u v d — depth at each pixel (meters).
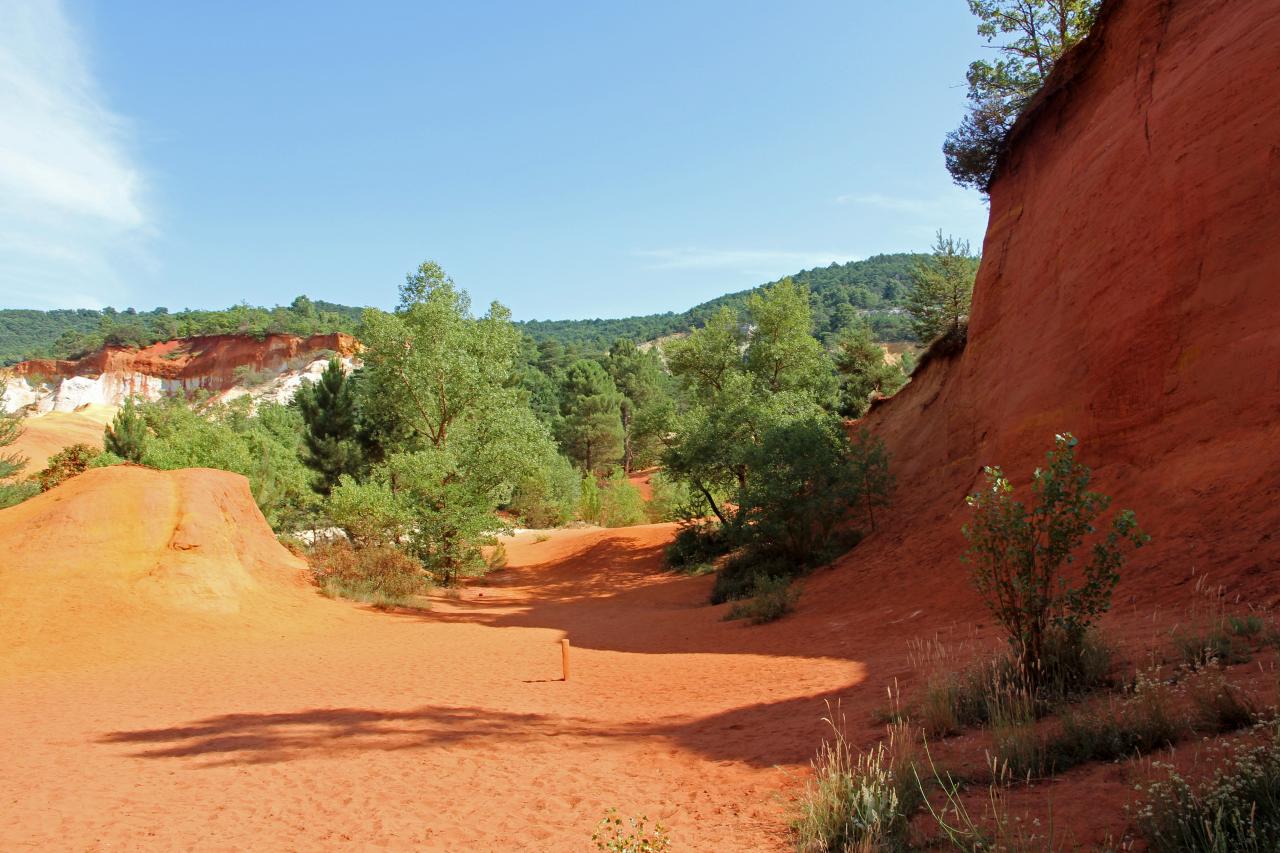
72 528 18.69
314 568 24.48
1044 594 6.24
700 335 40.19
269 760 7.12
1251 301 10.66
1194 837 2.97
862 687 8.20
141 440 37.91
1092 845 3.22
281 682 12.07
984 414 18.62
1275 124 10.91
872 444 22.11
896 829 3.83
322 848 4.70
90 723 9.15
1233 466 9.91
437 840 4.77
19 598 16.42
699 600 23.61
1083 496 6.31
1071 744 4.61
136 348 142.38
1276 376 9.94
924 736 5.43
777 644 13.16
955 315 36.50
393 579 24.95
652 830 4.62
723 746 6.68
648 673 11.88
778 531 21.30
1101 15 16.61
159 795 6.00
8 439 34.06
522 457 32.75
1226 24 12.63
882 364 53.28
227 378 134.62
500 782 6.09
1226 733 4.19
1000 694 5.76
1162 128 13.22
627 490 58.09
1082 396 13.51
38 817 5.46
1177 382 11.55
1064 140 17.81
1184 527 9.73
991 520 6.52
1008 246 19.80
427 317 35.72
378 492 29.30
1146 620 7.70
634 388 100.56
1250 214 11.00
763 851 4.05
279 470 38.38
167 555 19.22
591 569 36.25
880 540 19.75
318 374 128.62
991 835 3.53
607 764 6.50
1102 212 14.48
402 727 8.48
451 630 19.69
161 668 13.75
